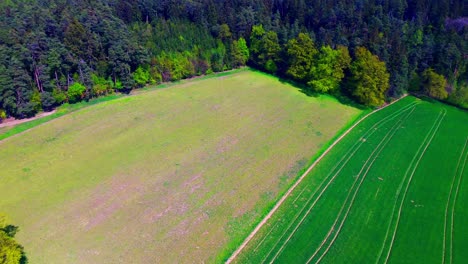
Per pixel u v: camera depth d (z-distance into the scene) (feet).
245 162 150.61
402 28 232.12
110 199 127.44
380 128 183.93
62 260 103.35
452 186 139.74
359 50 208.74
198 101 208.74
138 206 124.57
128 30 223.92
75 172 141.38
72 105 195.62
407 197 132.67
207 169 145.28
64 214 120.26
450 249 110.22
